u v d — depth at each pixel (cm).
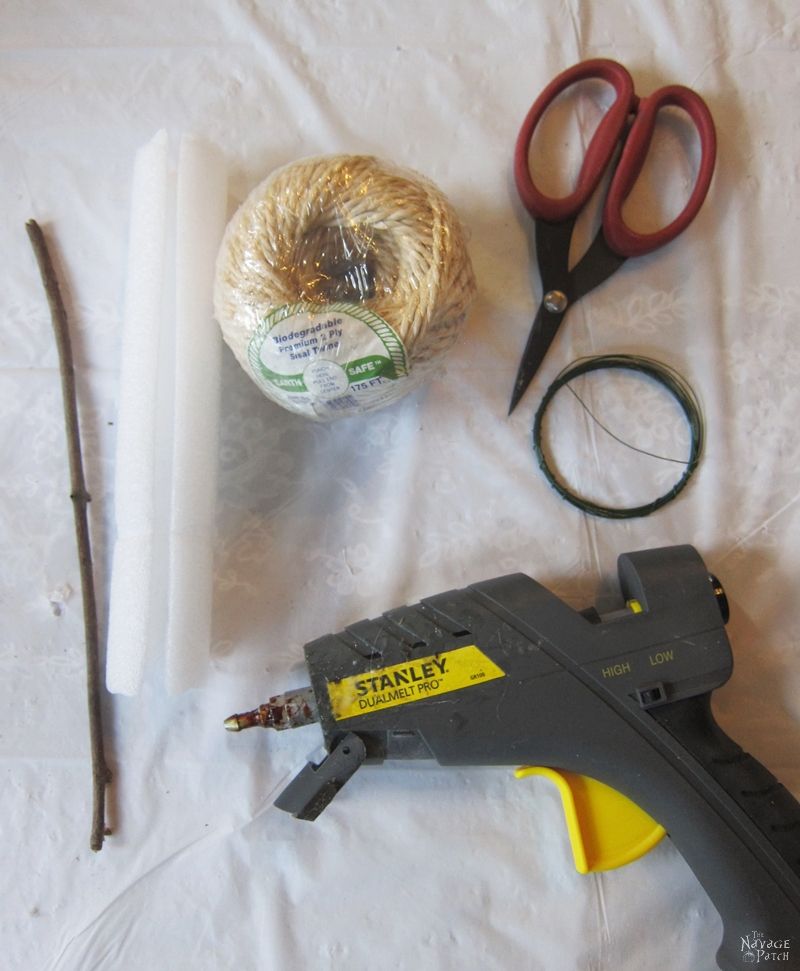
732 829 52
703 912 61
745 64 69
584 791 59
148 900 62
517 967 60
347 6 71
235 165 69
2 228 70
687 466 66
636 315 67
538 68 70
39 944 62
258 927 61
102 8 71
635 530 65
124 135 70
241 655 65
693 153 68
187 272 60
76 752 65
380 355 54
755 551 65
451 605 57
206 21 71
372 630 57
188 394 59
